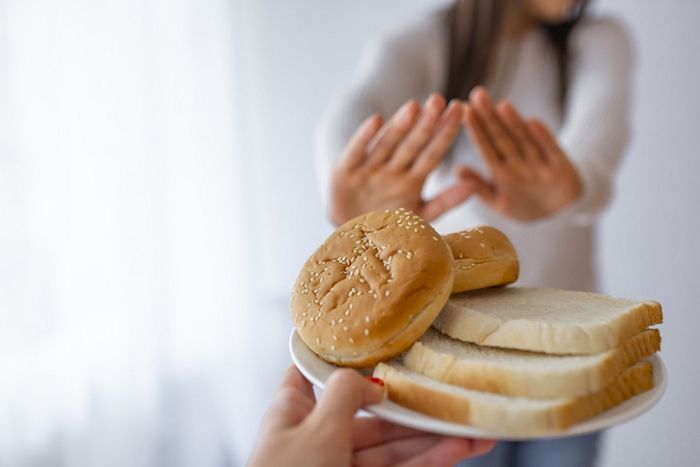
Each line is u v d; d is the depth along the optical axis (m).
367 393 0.68
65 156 2.06
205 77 2.06
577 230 1.70
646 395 0.68
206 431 2.19
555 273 1.72
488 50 1.75
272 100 2.00
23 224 2.02
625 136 1.64
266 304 2.11
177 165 2.12
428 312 0.76
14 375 2.03
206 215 2.12
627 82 1.63
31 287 2.04
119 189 2.12
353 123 1.88
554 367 0.66
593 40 1.65
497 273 0.89
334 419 0.65
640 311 0.73
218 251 2.13
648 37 1.61
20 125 2.00
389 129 1.65
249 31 2.00
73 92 2.05
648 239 1.65
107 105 2.08
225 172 2.09
